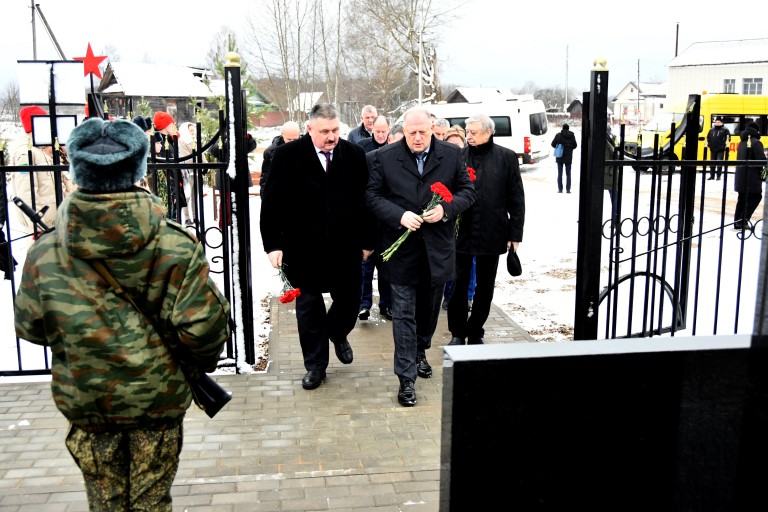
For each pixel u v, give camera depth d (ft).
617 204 16.49
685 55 142.10
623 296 23.71
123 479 8.85
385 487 11.82
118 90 74.08
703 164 16.81
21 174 22.80
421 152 15.61
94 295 8.14
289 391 15.92
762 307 7.20
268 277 27.53
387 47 99.19
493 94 158.10
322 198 15.55
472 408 7.15
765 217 7.25
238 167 16.28
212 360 8.71
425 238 15.40
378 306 23.26
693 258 29.63
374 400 15.48
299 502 11.33
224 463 12.62
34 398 15.24
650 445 7.38
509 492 7.27
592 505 7.44
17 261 28.78
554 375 7.17
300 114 62.90
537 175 80.74
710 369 7.36
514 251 18.11
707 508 7.41
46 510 11.03
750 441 7.31
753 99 75.97
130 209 7.95
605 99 15.26
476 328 18.63
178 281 8.31
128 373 8.20
